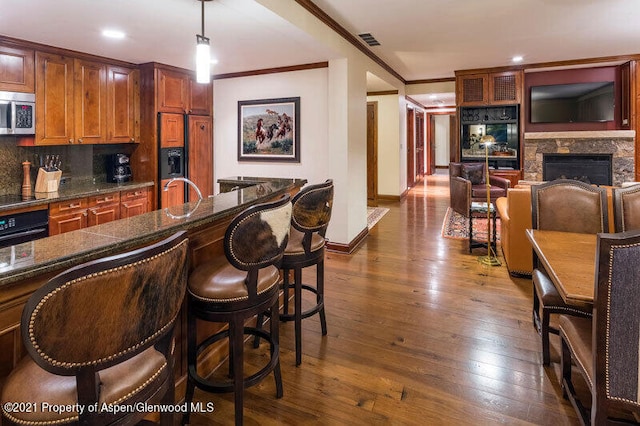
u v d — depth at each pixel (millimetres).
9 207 3143
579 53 5684
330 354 2393
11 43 3367
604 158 6316
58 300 855
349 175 4543
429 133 13227
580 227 2426
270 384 2102
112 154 4633
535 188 2545
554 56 5855
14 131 3393
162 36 3414
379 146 8156
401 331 2662
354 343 2518
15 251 1237
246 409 1904
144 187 4496
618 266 1168
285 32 3316
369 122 8094
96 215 3936
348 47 4410
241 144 5281
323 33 3736
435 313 2926
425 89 7906
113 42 3588
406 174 8875
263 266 1691
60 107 3777
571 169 6500
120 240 1372
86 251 1250
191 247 1984
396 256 4379
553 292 2184
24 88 3482
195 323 1803
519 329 2656
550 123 6781
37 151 3930
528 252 3596
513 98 6609
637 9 3768
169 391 1275
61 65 3781
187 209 1968
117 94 4355
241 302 1674
